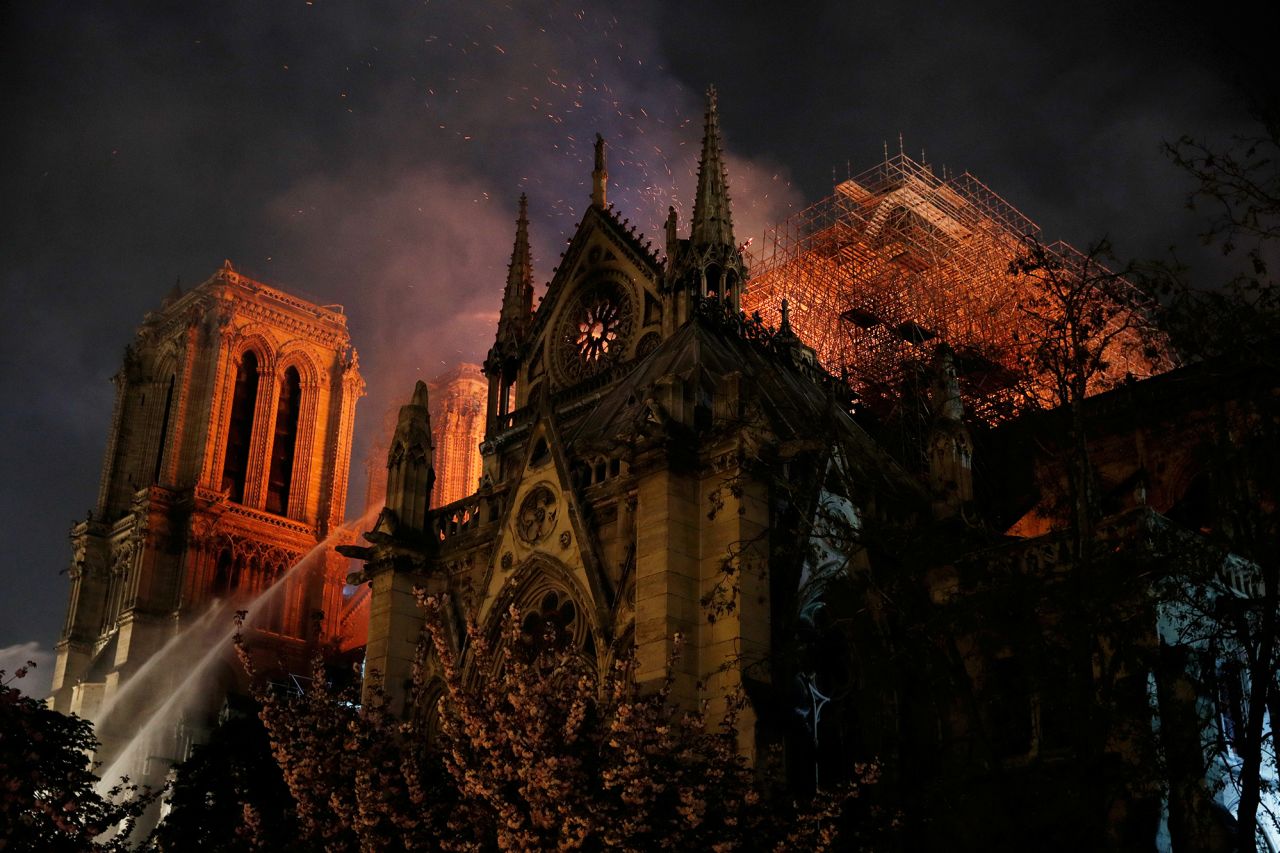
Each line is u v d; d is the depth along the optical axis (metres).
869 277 84.19
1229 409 38.06
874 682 41.22
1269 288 31.12
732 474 43.09
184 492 136.62
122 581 136.62
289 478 147.25
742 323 56.31
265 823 47.97
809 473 45.84
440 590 53.31
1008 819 32.25
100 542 141.12
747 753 38.97
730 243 70.31
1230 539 32.53
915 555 37.88
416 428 56.59
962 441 50.84
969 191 88.88
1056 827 31.70
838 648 44.00
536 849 33.34
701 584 42.69
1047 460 40.88
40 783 42.16
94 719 128.75
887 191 88.00
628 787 33.06
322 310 154.38
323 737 39.38
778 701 40.41
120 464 146.38
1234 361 32.62
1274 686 32.12
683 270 69.12
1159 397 38.84
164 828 58.28
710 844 34.06
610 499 46.44
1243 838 27.19
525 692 34.94
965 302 78.69
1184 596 32.31
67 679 134.12
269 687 42.31
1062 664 32.22
